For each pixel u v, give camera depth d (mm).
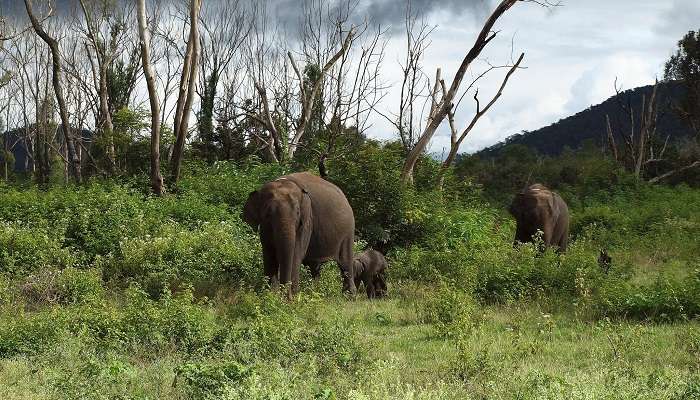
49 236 17125
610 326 10562
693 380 7922
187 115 24938
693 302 12547
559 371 8789
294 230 13766
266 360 9062
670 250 23953
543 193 20109
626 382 7891
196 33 24891
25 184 27047
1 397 7457
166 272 14773
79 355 9305
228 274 15180
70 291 13641
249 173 26156
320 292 14383
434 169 24922
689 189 40281
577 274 14055
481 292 14398
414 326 12180
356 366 8867
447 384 8031
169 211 20359
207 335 9969
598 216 29297
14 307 12594
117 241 17297
